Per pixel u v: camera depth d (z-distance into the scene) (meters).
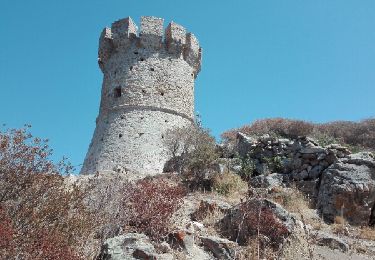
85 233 8.82
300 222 11.75
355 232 13.38
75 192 9.68
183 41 31.83
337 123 32.16
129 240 8.53
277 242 10.26
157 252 9.00
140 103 29.80
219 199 15.03
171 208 11.23
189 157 19.77
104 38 32.25
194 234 10.16
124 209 10.55
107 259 8.05
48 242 7.34
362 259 10.73
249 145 20.20
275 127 28.97
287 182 17.55
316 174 17.14
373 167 15.25
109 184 11.66
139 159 27.98
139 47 31.11
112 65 31.77
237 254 9.44
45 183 8.80
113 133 29.47
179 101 30.73
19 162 8.59
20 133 8.91
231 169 19.03
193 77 33.12
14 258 6.96
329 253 10.70
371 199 14.59
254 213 10.73
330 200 14.81
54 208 8.42
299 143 18.52
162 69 30.80
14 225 7.71
